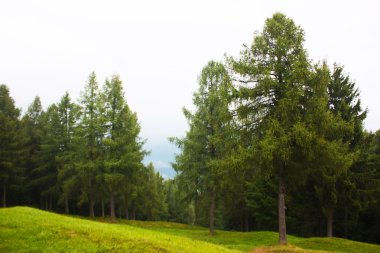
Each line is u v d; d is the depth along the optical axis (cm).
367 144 3509
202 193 3538
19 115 5578
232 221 6309
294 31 2383
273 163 2370
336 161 2356
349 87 3516
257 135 2412
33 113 5969
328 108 3381
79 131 4138
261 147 2253
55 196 5350
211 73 3484
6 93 5488
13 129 5016
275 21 2392
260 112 2420
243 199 5175
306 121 2252
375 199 3522
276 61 2347
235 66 2411
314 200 3697
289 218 4309
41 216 1923
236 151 2412
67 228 1659
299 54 2317
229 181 2600
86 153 4150
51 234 1555
